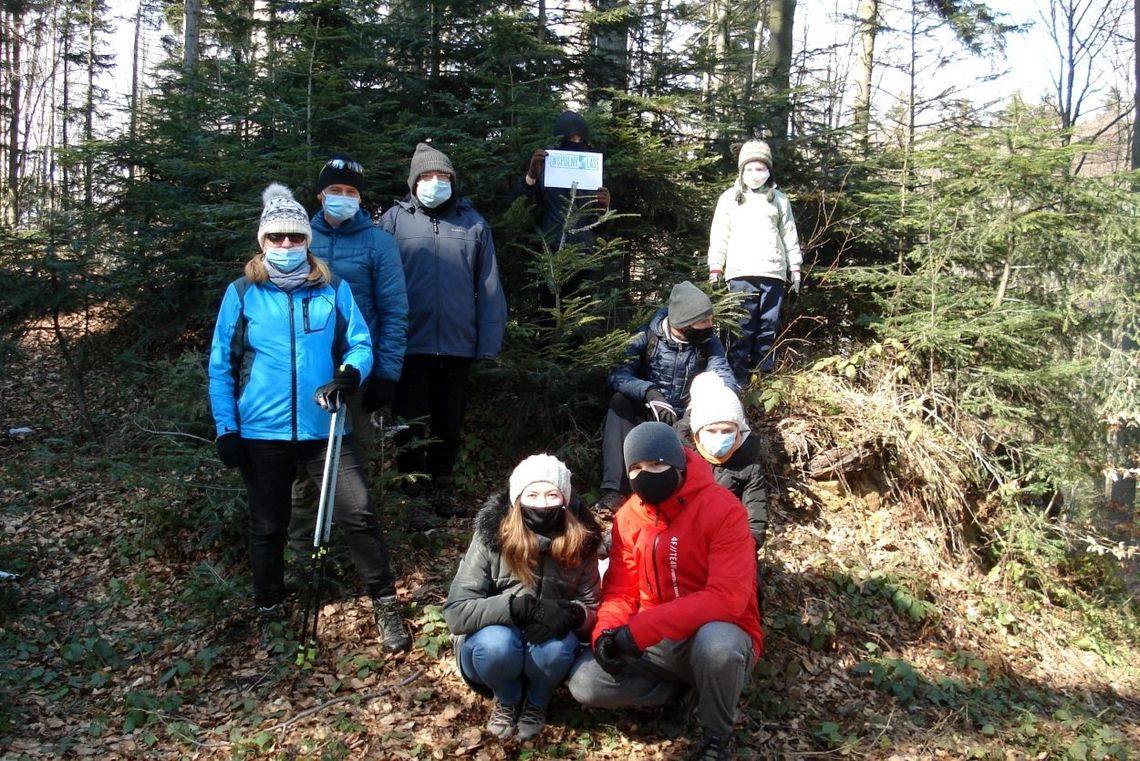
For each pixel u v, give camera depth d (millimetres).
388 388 4559
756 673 4449
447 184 5086
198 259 6141
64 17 25469
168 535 5301
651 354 5355
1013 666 5516
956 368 6824
